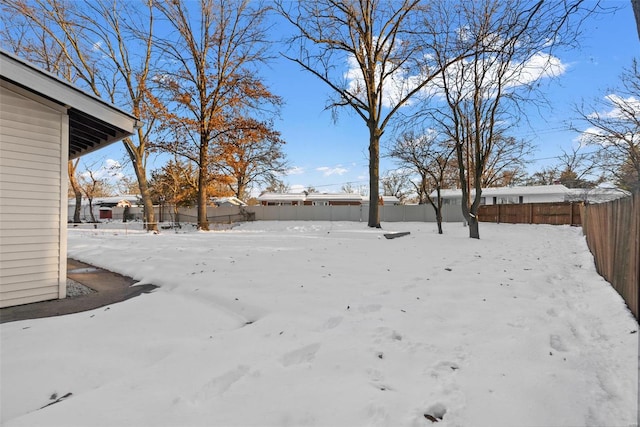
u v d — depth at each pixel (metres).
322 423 1.77
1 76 3.95
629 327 2.92
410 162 17.89
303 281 4.91
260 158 27.27
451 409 1.89
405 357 2.52
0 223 4.14
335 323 3.29
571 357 2.51
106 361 2.57
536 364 2.41
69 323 3.38
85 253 8.16
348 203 41.31
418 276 5.27
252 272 5.54
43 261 4.44
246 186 38.56
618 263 4.04
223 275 5.30
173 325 3.30
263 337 2.93
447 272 5.61
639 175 12.10
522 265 6.34
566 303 3.88
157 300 4.14
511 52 4.46
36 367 2.46
